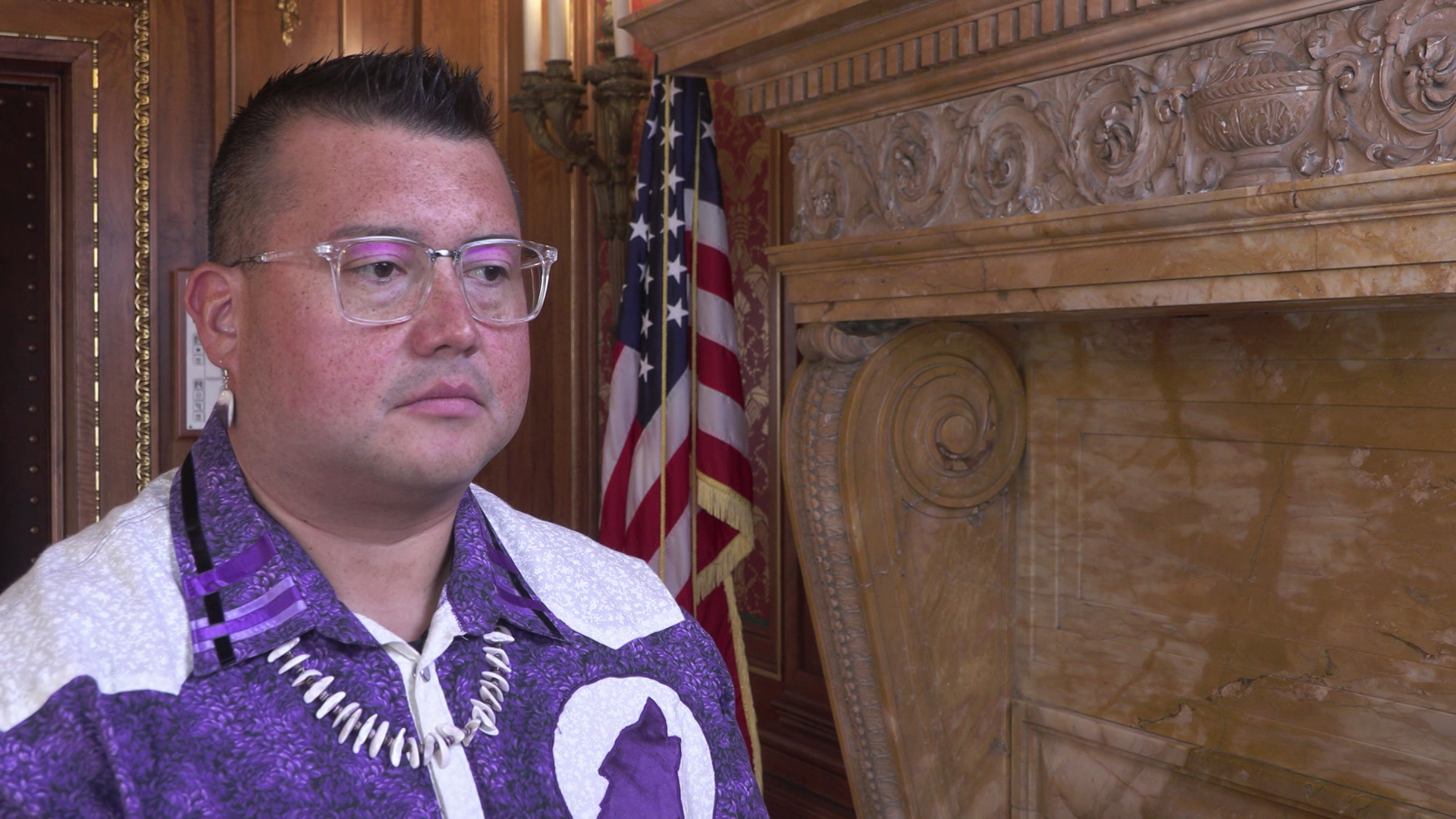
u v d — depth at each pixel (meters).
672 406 2.54
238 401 0.73
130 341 3.32
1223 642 1.87
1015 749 2.23
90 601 0.64
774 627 2.78
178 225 3.38
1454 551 1.56
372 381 0.67
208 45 3.40
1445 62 1.18
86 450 3.28
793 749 2.70
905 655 2.08
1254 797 1.82
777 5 1.89
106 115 3.27
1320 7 1.31
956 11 1.65
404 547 0.75
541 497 3.61
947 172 1.79
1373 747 1.66
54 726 0.59
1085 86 1.57
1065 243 1.58
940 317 1.88
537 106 3.03
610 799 0.77
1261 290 1.37
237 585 0.67
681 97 2.57
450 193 0.70
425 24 3.59
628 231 3.17
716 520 2.57
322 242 0.68
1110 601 2.06
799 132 2.11
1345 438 1.69
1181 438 1.93
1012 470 2.18
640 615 0.89
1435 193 1.17
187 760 0.61
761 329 2.79
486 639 0.76
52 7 3.18
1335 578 1.71
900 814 2.12
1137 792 2.01
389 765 0.66
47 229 3.37
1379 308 1.54
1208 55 1.43
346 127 0.70
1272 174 1.36
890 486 2.04
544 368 3.59
